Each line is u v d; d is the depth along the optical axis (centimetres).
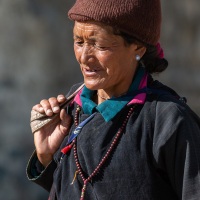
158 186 517
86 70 527
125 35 515
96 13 504
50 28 2198
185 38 2353
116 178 515
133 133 519
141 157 514
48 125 581
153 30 524
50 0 2234
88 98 559
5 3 2156
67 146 547
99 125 534
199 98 2322
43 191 2067
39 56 2173
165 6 2344
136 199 511
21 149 2103
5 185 2041
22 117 2128
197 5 2361
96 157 523
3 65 2142
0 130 2092
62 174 547
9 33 2148
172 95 541
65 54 2216
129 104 529
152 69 557
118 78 531
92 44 518
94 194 522
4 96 2127
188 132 510
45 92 2173
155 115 521
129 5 508
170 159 513
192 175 504
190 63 2341
